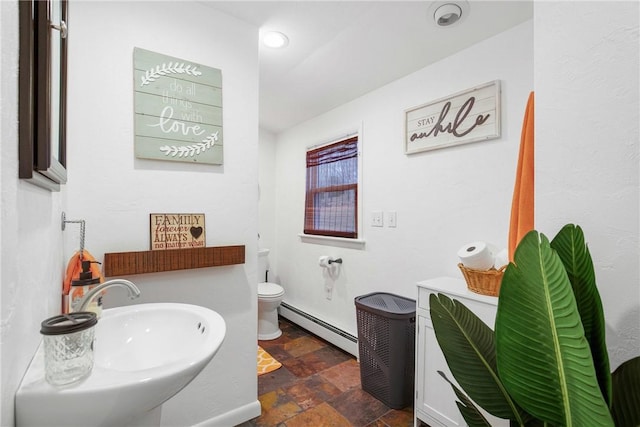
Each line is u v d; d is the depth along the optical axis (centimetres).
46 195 78
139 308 111
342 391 195
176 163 148
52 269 88
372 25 163
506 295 62
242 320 166
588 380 51
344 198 267
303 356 244
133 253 132
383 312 182
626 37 71
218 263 153
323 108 284
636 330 70
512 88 161
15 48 53
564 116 81
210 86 156
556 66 83
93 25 129
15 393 54
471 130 176
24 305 60
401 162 219
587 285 63
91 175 128
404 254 215
